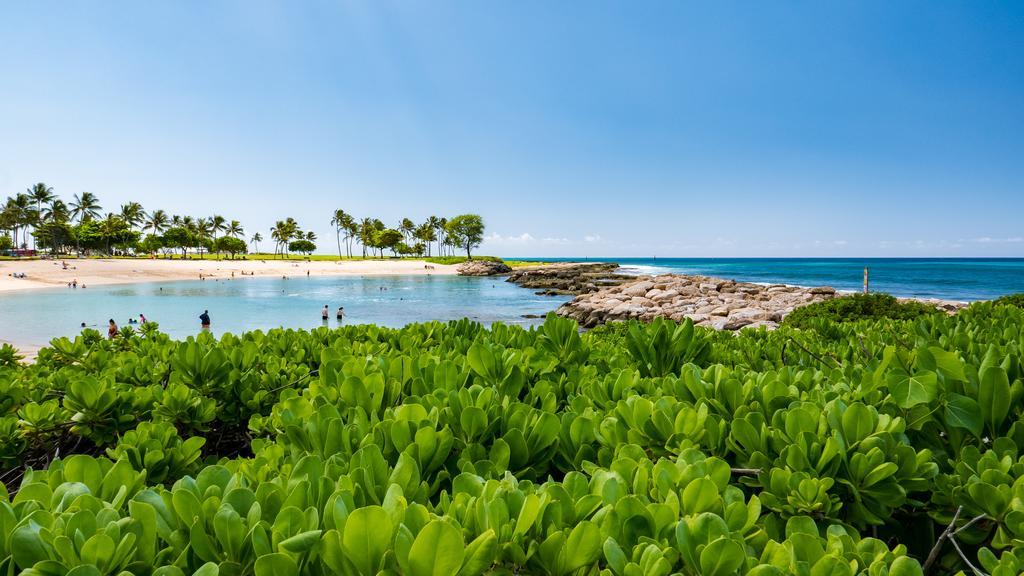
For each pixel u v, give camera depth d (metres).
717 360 3.16
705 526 1.02
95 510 1.12
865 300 10.77
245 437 2.94
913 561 0.95
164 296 42.47
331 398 2.05
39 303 35.56
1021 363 1.97
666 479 1.23
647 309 26.06
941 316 3.66
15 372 3.51
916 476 1.46
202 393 2.75
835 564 0.95
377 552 0.89
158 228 114.44
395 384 2.15
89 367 3.69
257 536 0.95
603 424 1.72
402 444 1.48
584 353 2.94
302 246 140.00
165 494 1.15
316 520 0.99
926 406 1.69
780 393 1.89
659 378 2.35
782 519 1.37
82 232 100.56
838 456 1.42
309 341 3.91
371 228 136.50
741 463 1.61
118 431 2.41
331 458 1.30
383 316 30.72
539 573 0.99
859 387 1.95
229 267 85.31
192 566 1.03
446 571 0.83
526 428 1.64
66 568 0.92
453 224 125.88
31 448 2.46
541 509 1.04
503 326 3.83
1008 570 0.98
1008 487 1.26
